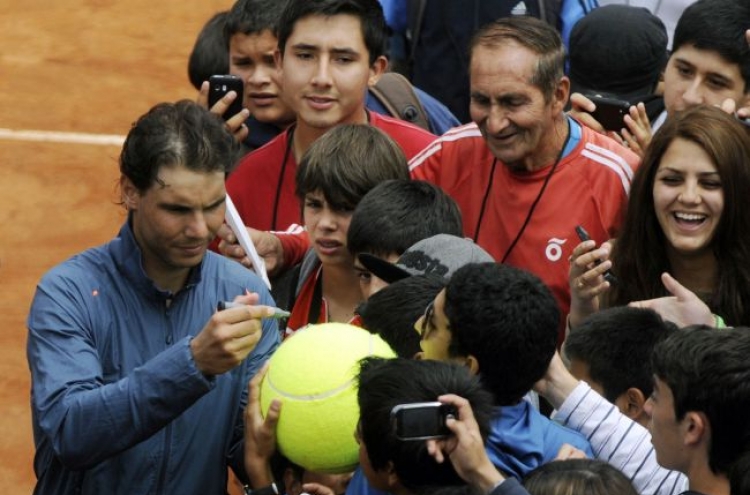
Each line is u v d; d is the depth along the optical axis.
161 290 11.40
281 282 14.22
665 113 16.92
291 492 11.17
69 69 29.02
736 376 9.84
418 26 19.47
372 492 10.10
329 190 13.22
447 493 9.51
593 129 15.56
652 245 13.61
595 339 12.06
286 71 15.18
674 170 13.24
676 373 10.02
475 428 9.46
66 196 24.56
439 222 12.67
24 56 29.31
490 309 10.35
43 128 26.84
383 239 12.52
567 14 19.34
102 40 30.09
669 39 20.17
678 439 10.09
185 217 10.95
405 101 16.92
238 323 10.55
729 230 13.26
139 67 29.33
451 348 10.46
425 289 11.23
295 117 16.77
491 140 13.95
